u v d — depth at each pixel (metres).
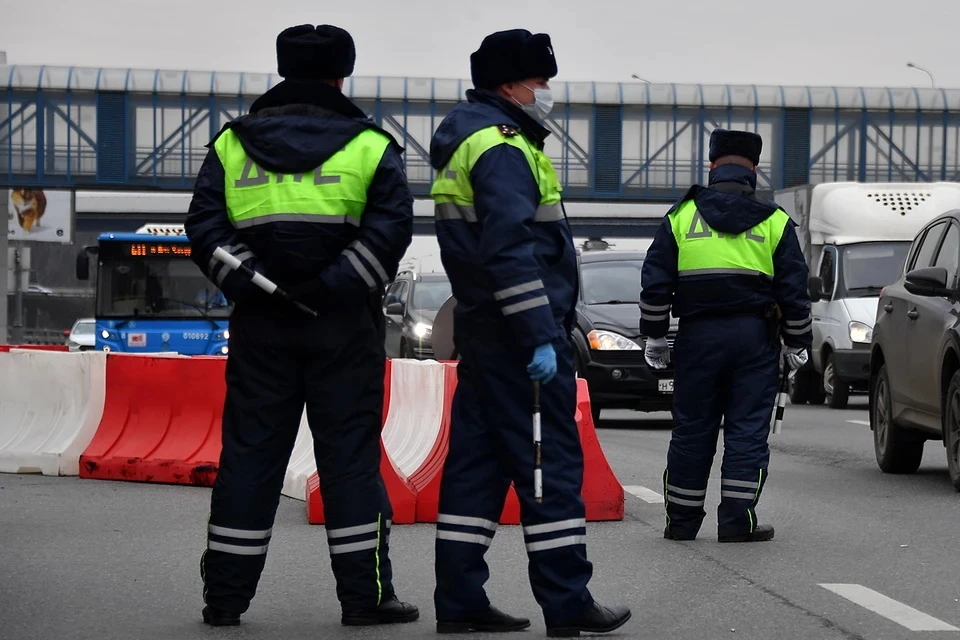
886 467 16.08
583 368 23.03
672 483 11.22
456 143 7.29
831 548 10.73
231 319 7.95
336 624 7.97
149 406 15.77
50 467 16.11
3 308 78.75
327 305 7.78
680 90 80.88
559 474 7.34
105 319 33.00
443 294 31.88
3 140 77.50
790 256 10.96
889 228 30.67
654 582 9.28
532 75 7.36
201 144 78.44
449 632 7.60
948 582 9.26
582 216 113.31
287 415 7.91
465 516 7.52
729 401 11.13
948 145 81.19
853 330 28.97
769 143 81.19
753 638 7.54
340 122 7.87
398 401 14.12
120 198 110.00
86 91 77.62
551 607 7.39
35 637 7.65
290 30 7.98
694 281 11.01
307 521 12.29
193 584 9.29
